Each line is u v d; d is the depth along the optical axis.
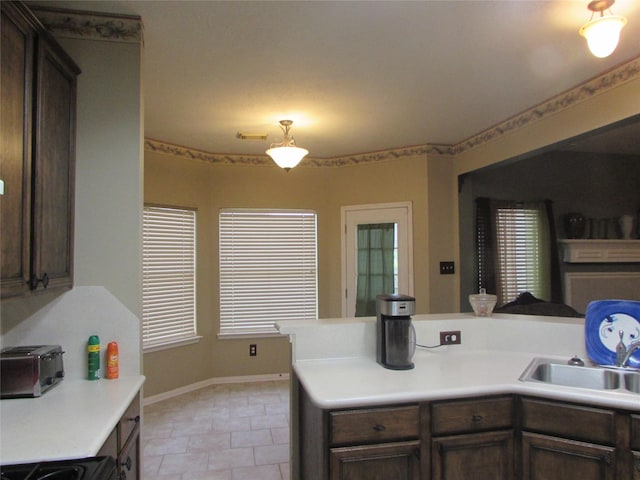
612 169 5.25
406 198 4.70
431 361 2.40
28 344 2.05
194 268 4.71
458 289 4.60
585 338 2.38
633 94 2.63
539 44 2.45
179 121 3.74
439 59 2.62
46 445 1.38
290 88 3.05
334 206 5.15
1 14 1.44
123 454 1.77
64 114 1.97
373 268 4.90
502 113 3.62
